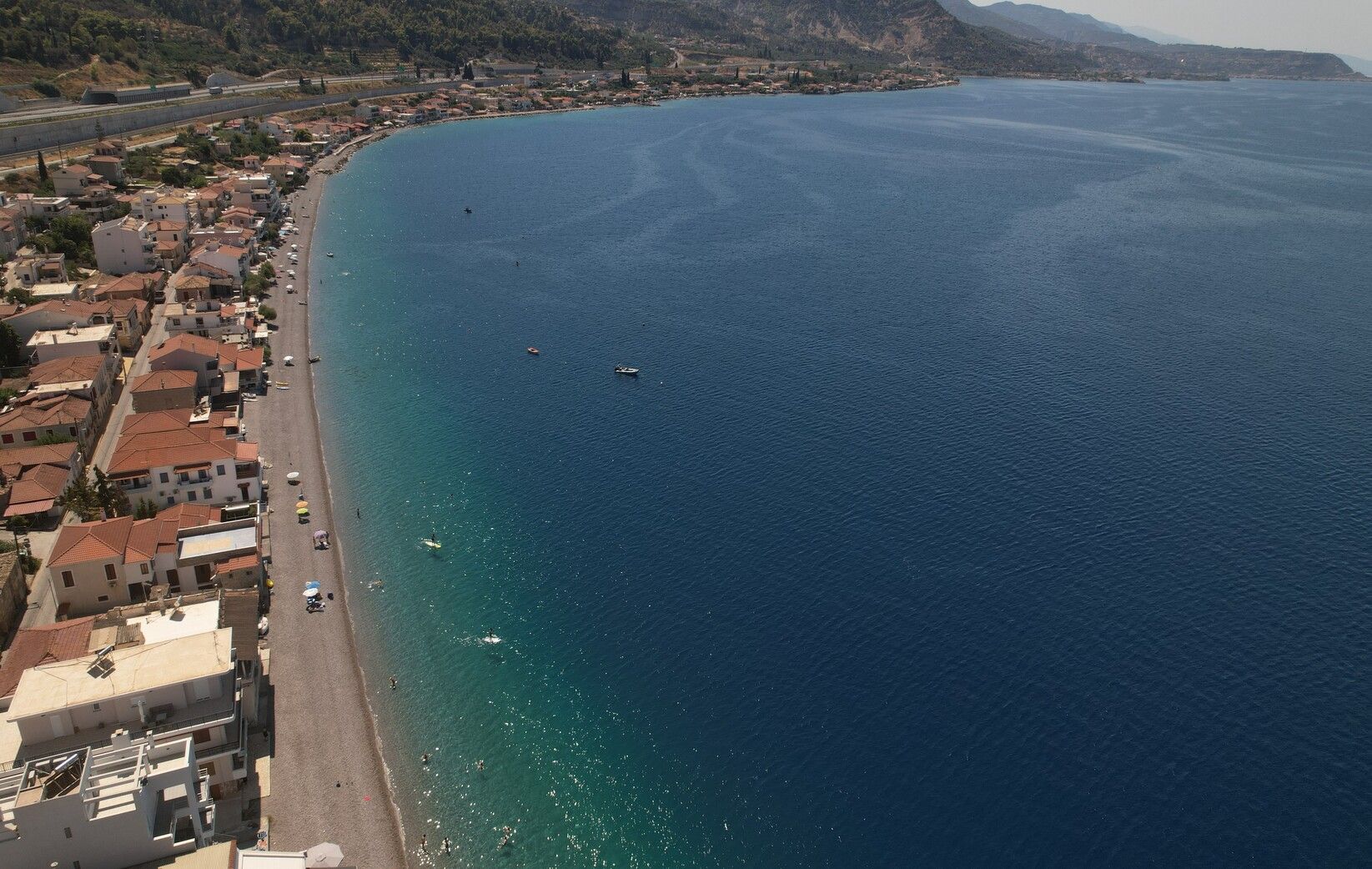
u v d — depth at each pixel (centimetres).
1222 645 9750
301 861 6219
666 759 8362
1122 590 10606
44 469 11512
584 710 8938
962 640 9788
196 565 10044
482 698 9094
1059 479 13062
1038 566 11031
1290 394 16162
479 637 9919
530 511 12300
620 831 7712
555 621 10162
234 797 7794
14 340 14688
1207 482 13050
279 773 8094
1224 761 8288
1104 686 9156
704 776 8181
